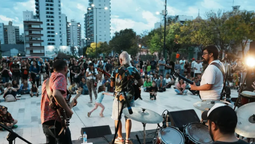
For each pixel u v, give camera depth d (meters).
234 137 1.49
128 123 3.35
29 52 88.81
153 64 16.45
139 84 3.17
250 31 19.50
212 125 1.53
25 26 90.00
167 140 2.71
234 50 24.30
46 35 125.62
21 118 6.53
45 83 2.44
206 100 2.94
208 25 23.81
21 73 12.14
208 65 2.97
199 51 32.47
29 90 10.40
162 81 11.26
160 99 9.25
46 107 2.41
